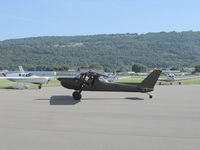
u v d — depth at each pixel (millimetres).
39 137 8195
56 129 9320
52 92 25672
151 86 20312
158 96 22312
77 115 12273
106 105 16078
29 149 6957
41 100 18562
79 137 8227
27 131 8992
